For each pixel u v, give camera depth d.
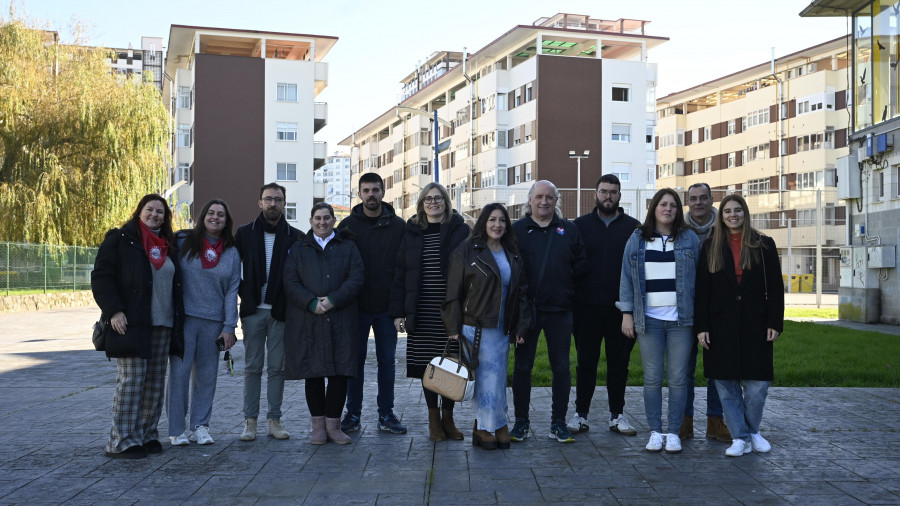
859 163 22.00
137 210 6.81
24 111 31.23
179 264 6.97
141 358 6.62
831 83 59.09
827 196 56.06
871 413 8.26
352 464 6.25
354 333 7.09
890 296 20.95
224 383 10.61
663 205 6.82
